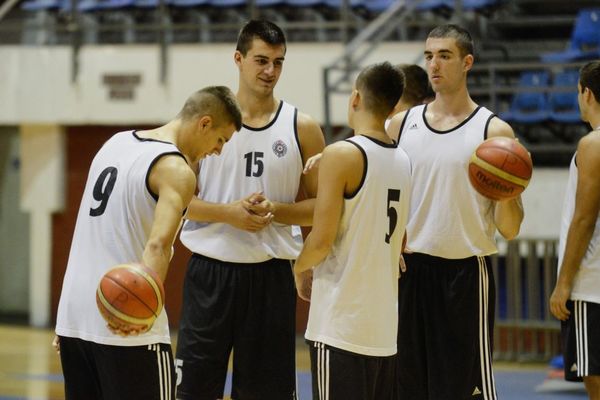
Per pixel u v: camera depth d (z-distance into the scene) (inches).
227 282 470.0
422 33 1096.8
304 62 1095.6
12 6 1242.0
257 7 1149.7
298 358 967.0
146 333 369.4
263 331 472.7
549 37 1139.3
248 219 455.2
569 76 1041.5
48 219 1209.4
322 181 390.0
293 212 462.0
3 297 1253.1
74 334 374.3
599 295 442.3
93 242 373.1
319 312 398.3
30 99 1190.9
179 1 1167.6
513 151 409.7
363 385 392.2
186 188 360.8
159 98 1143.0
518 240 929.5
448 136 454.6
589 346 443.5
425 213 457.1
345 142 391.5
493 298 466.0
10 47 1198.3
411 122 466.0
